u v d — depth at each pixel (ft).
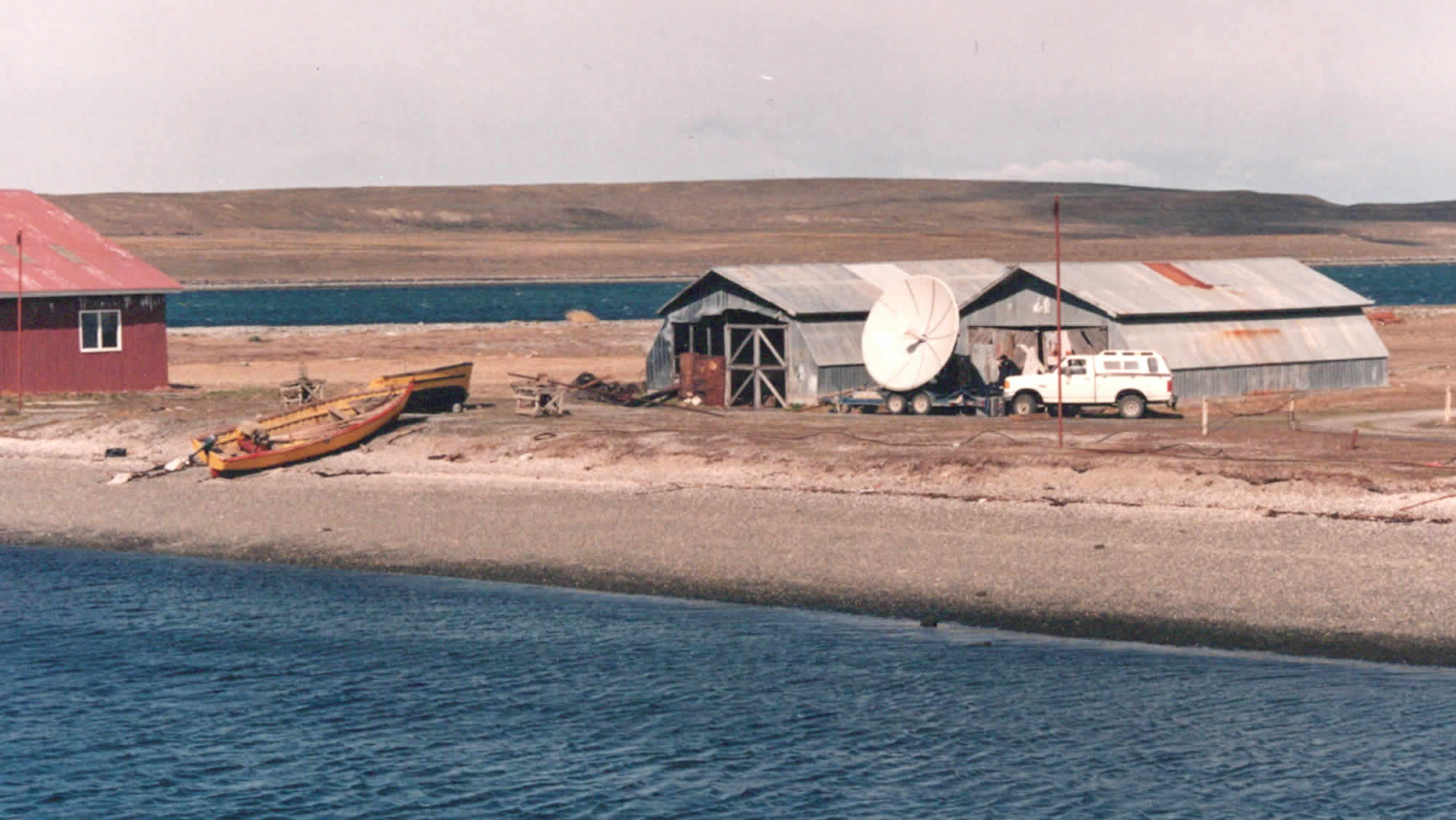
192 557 280.10
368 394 398.62
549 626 227.40
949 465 313.53
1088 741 175.63
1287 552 244.01
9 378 463.01
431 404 429.79
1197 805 158.71
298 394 436.35
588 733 184.14
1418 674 191.52
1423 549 241.35
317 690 202.39
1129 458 307.17
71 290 468.75
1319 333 472.03
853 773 169.78
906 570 246.88
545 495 315.17
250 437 359.46
